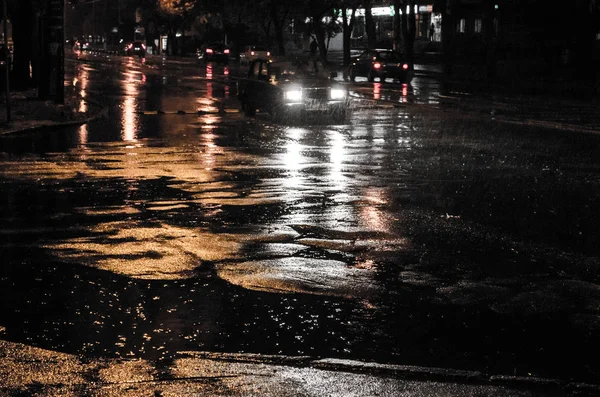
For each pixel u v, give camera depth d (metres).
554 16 51.12
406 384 5.32
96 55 94.19
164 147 18.38
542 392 5.30
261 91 25.22
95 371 5.45
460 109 29.28
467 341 6.34
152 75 51.97
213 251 8.97
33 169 14.90
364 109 29.06
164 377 5.37
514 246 9.41
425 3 84.00
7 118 22.61
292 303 7.21
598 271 8.41
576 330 6.64
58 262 8.43
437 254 8.98
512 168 15.62
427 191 12.98
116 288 7.56
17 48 37.56
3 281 7.73
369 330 6.55
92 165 15.49
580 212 11.45
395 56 48.12
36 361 5.61
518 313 7.04
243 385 5.25
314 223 10.48
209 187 13.13
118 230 9.95
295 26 83.38
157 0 93.69
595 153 17.95
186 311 6.93
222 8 79.31
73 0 49.97
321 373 5.50
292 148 18.39
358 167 15.56
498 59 55.00
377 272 8.25
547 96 36.66
